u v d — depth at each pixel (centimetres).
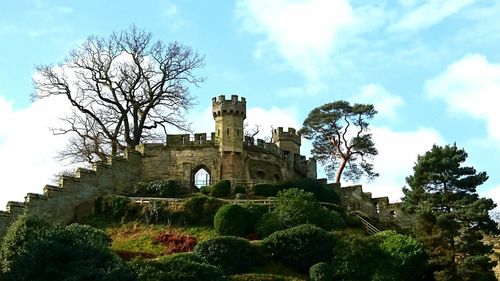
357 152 9212
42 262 4522
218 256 5441
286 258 5697
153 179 7775
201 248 5500
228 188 7412
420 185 6362
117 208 6806
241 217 6362
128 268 4650
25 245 4744
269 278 5288
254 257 5606
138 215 6719
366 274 5484
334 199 7656
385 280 5359
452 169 6325
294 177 8631
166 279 4706
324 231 5841
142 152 7881
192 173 7888
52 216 6675
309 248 5691
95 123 8494
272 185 7431
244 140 8294
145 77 8419
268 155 8288
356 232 6531
